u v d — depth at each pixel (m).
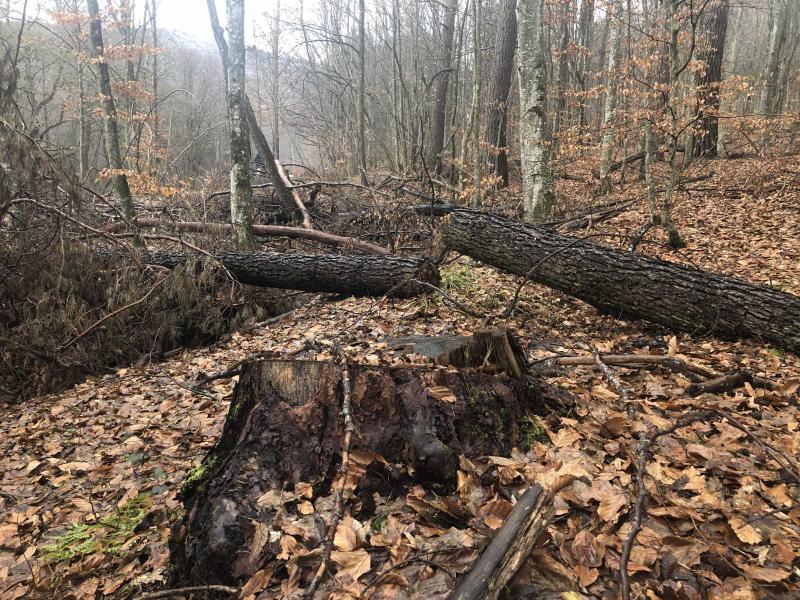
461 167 13.08
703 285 4.65
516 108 18.58
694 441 2.78
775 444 2.75
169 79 33.19
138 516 3.18
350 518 2.23
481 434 2.61
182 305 7.08
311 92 24.91
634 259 5.04
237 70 8.91
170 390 5.27
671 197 7.84
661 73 11.61
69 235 6.92
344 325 6.07
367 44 25.69
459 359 2.94
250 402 2.64
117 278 6.73
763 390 3.46
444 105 18.48
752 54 24.94
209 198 11.35
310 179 13.65
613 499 2.22
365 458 2.41
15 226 6.89
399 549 2.05
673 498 2.29
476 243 6.11
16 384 6.13
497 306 5.93
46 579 2.74
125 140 19.12
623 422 2.86
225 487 2.38
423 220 9.46
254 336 6.88
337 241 9.57
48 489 3.75
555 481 2.32
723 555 1.96
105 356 6.67
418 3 20.92
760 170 11.98
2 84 6.83
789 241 7.52
